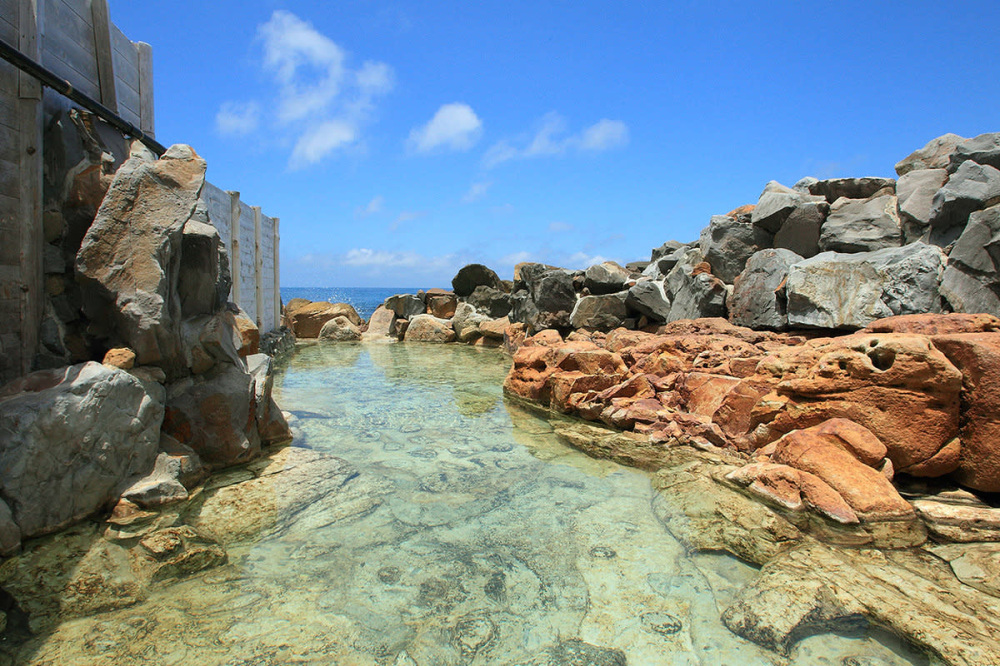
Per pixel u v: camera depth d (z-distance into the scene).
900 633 2.99
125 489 4.21
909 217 9.78
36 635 2.88
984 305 7.97
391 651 2.85
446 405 8.84
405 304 20.44
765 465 4.82
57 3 5.13
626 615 3.23
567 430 7.19
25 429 3.56
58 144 5.06
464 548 4.01
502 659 2.81
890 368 4.73
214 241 5.39
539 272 16.70
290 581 3.50
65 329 4.97
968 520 4.03
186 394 5.25
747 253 11.86
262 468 5.46
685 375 7.38
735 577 3.65
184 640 2.89
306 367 12.75
